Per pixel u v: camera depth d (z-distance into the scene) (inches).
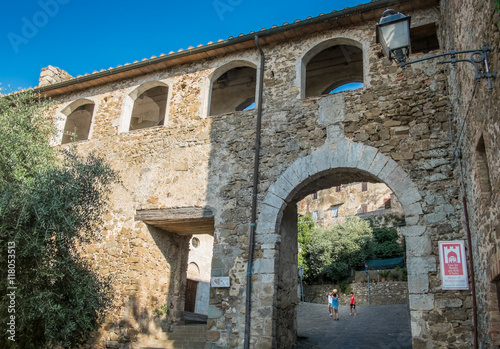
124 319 385.7
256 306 335.0
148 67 466.6
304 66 406.9
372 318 637.9
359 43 385.4
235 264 354.9
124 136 456.4
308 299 1113.4
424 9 373.1
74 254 310.0
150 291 416.2
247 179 378.3
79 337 308.8
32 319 271.1
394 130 343.3
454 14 297.6
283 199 357.4
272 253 345.1
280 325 352.5
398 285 940.0
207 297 725.9
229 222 371.2
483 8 211.8
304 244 1227.9
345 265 1113.4
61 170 301.1
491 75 198.4
